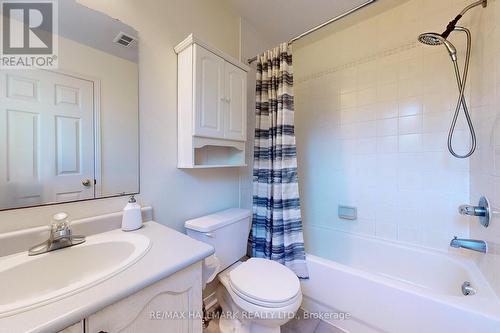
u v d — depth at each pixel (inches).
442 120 58.7
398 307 42.6
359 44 72.7
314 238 82.5
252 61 69.7
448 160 58.1
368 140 71.4
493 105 41.6
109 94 40.8
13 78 31.2
